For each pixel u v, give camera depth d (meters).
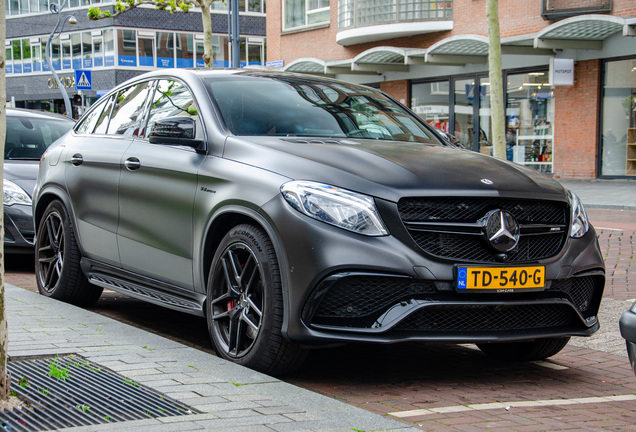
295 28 31.69
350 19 27.75
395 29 26.44
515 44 22.53
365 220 3.94
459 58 24.48
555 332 4.28
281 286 4.04
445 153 4.70
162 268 5.07
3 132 3.20
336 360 4.85
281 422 3.15
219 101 5.07
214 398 3.48
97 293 6.30
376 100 5.88
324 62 27.22
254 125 4.91
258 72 5.67
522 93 23.88
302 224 3.97
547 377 4.61
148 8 51.00
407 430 3.14
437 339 3.97
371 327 3.92
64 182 6.20
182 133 4.88
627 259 9.79
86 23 51.81
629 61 21.17
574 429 3.55
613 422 3.69
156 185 5.10
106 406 3.37
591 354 5.28
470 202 4.10
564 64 21.78
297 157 4.30
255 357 4.14
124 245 5.45
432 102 26.81
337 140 4.82
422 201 4.02
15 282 7.75
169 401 3.45
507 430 3.49
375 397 4.02
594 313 4.58
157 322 5.96
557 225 4.36
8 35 56.47
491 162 4.63
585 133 22.25
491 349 5.08
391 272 3.89
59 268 6.29
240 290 4.32
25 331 4.67
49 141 9.73
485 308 4.11
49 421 3.14
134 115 5.81
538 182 4.44
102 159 5.77
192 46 52.97
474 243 4.08
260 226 4.26
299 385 4.23
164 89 5.61
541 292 4.24
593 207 16.44
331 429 3.09
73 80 53.09
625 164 21.59
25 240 8.34
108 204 5.63
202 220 4.63
